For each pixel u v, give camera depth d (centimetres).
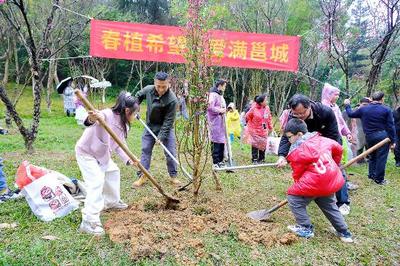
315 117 445
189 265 331
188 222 406
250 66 714
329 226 449
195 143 471
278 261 351
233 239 383
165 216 420
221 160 726
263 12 1436
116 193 442
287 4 1535
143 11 2478
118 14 2119
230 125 1049
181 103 512
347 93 1005
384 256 382
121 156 443
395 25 885
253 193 567
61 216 412
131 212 429
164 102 553
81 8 1508
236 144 1104
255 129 805
